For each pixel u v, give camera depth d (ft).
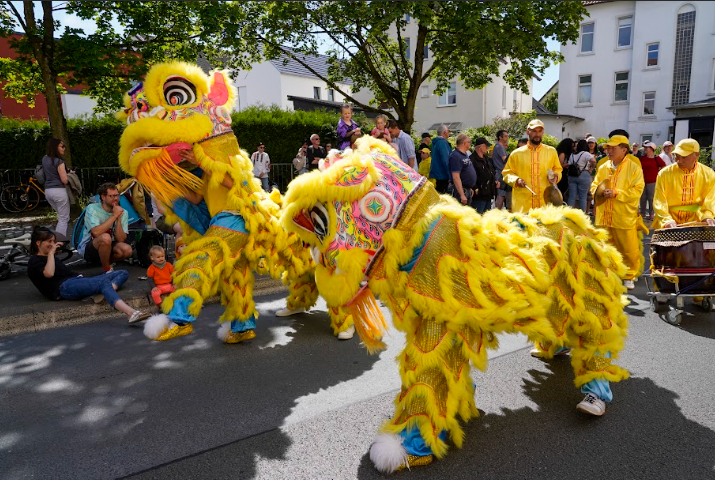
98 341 16.15
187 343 15.87
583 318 10.03
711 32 85.10
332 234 9.18
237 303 14.83
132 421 11.14
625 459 9.33
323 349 15.17
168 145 12.53
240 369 13.83
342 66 62.85
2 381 13.28
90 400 12.15
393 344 15.46
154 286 20.22
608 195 20.51
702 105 77.87
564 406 11.34
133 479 9.05
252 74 108.37
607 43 95.30
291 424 10.86
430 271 8.76
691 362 13.60
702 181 17.53
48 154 27.76
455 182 25.85
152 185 12.78
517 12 44.75
